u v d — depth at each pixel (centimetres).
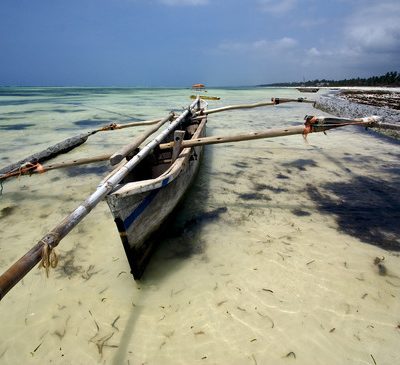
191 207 415
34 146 789
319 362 197
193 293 257
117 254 313
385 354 202
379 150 727
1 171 524
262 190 479
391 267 288
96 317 235
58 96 3584
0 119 1314
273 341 212
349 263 295
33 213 405
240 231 355
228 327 224
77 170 584
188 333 220
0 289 119
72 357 205
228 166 601
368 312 236
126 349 209
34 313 239
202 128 557
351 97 2428
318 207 419
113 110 1741
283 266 291
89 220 383
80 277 279
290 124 1170
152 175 448
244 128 1069
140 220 263
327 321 228
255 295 254
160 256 307
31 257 142
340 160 644
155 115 1484
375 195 459
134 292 259
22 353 207
